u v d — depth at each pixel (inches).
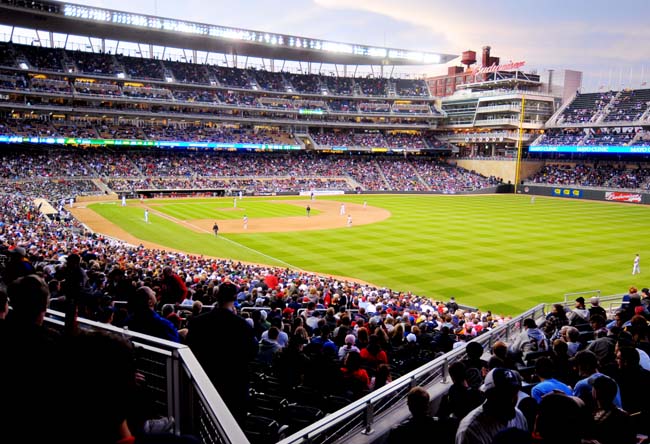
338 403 353.7
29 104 3528.5
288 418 312.5
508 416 196.5
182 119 4229.8
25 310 157.5
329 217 2815.0
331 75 5561.0
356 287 1283.2
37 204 2593.5
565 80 5142.7
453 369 287.4
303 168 4498.0
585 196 4050.2
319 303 919.0
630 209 3358.8
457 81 7165.4
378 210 3166.8
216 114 4377.5
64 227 2043.6
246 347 246.4
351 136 4997.5
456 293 1391.5
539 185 4357.8
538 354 419.5
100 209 2920.8
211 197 3789.4
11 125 3464.6
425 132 5349.4
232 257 1803.6
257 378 414.9
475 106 4926.2
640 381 290.5
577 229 2443.4
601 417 231.0
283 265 1692.9
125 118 4072.3
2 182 3090.6
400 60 4985.2
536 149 4581.7
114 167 3737.7
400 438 219.9
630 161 4271.7
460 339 680.4
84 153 3801.7
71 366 126.6
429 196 4188.0
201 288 812.0
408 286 1455.5
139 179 3705.7
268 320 625.3
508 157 4722.0
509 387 193.8
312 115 4781.0
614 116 4320.9
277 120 4549.7
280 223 2571.4
